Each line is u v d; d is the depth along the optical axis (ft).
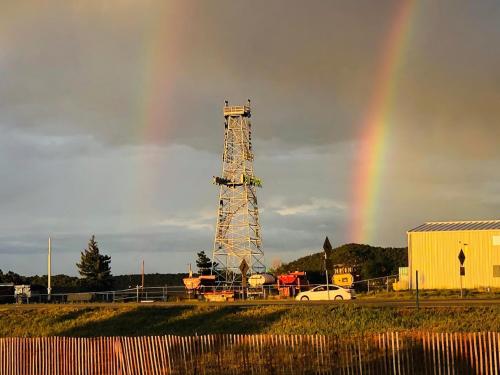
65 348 98.48
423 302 148.56
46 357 99.50
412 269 224.94
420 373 81.05
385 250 397.80
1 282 380.58
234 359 88.69
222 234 316.60
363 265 344.49
